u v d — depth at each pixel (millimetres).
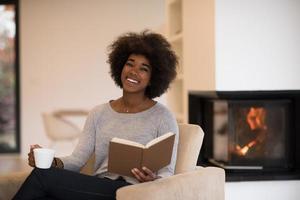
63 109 6484
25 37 6457
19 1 6441
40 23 6438
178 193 1779
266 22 2824
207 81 2979
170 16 4281
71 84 6496
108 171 1867
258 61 2832
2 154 6480
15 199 1803
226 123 2986
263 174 2871
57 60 6473
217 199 2029
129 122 2082
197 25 3193
